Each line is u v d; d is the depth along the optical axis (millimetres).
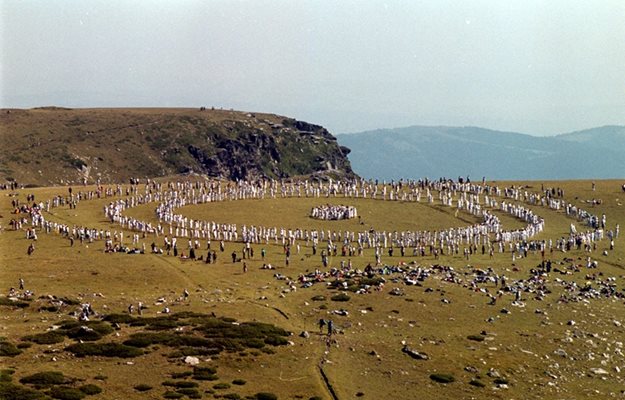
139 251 133250
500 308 99500
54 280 106375
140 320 84438
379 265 127875
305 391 65000
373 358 75812
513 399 67250
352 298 100625
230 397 61688
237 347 75500
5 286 100125
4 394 57812
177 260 128375
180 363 70062
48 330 78000
